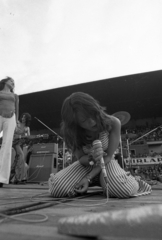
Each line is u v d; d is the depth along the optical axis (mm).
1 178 2701
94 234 353
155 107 13523
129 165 5824
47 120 14828
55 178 1422
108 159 1407
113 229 333
